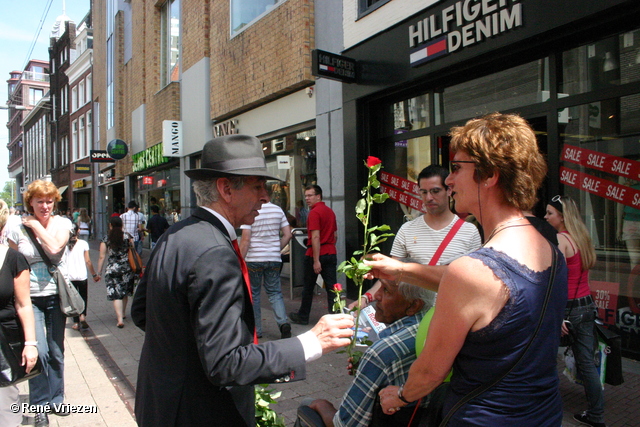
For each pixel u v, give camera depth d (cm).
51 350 346
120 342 543
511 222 130
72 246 531
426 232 302
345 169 685
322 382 393
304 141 818
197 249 145
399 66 588
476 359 122
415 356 176
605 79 426
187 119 1169
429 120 604
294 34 755
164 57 1367
